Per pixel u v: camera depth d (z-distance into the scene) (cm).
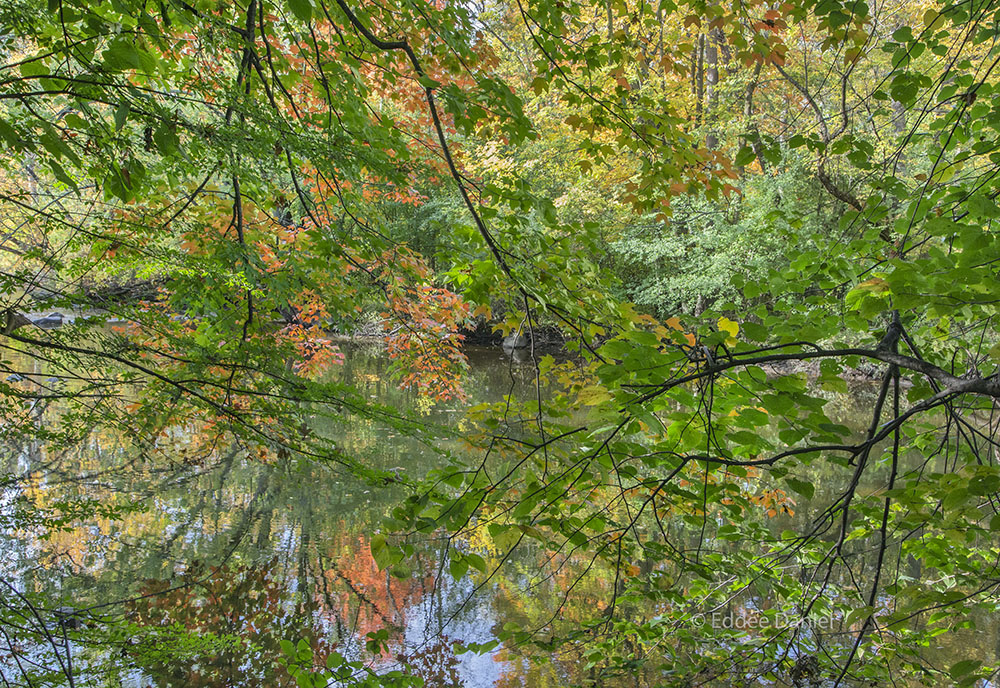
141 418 381
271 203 474
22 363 968
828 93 1310
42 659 370
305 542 672
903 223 275
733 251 1448
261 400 369
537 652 479
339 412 372
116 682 386
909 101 277
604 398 200
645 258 1759
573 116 355
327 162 341
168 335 366
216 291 396
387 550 196
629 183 353
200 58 363
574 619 529
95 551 614
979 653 466
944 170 276
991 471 154
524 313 288
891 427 182
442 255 311
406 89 480
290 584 585
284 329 534
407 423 360
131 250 383
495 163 764
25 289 324
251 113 312
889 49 268
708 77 1628
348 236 361
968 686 169
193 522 700
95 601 520
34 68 227
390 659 476
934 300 178
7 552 588
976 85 257
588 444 279
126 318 365
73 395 349
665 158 338
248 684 435
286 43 499
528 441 250
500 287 290
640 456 228
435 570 626
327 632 513
